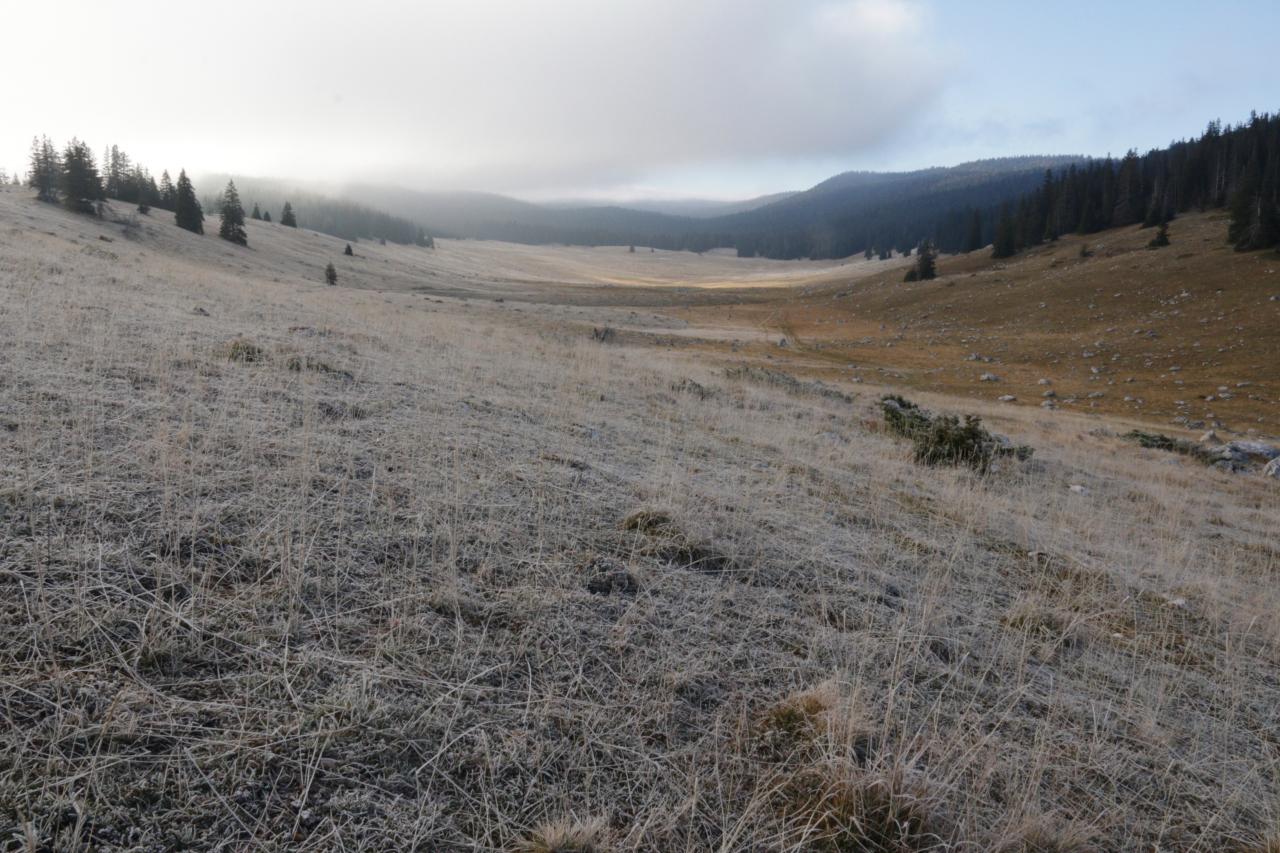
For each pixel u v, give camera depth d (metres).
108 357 6.27
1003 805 2.70
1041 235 116.88
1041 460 13.68
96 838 1.83
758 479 7.02
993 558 6.04
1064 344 54.16
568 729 2.65
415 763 2.34
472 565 3.71
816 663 3.44
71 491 3.50
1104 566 6.37
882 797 2.44
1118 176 115.06
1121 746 3.31
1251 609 5.90
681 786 2.48
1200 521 10.63
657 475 6.00
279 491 4.05
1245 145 101.81
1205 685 4.23
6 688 2.23
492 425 6.88
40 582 2.59
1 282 9.24
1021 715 3.40
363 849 2.00
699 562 4.36
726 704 3.00
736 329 75.31
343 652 2.81
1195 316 54.38
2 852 1.72
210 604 2.89
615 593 3.75
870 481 8.17
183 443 4.41
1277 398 35.94
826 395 20.83
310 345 9.12
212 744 2.21
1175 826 2.82
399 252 183.50
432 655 2.90
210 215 139.75
